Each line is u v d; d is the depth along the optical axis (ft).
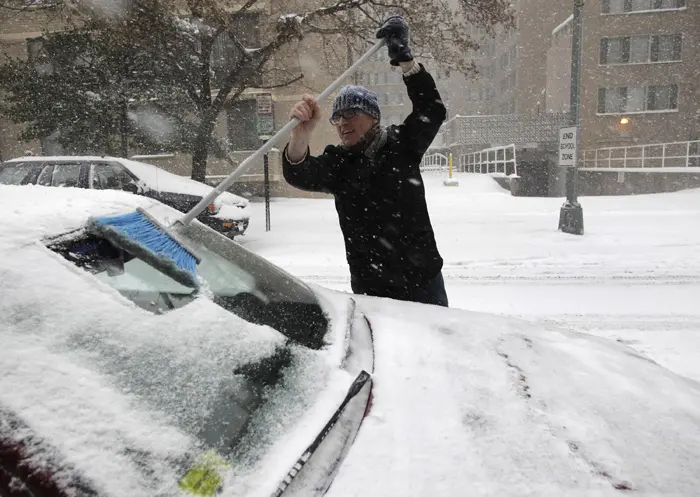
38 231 4.51
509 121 97.45
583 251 24.99
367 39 39.99
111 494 3.02
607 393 4.98
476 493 3.61
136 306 4.30
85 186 25.04
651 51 87.04
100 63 44.39
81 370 3.57
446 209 42.50
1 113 48.08
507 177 72.08
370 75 173.06
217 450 3.62
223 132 55.57
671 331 14.61
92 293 4.12
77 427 3.25
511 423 4.37
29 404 3.24
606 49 88.22
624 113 88.48
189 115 53.11
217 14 34.99
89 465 3.10
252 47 52.13
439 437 4.16
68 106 44.57
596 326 15.14
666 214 35.83
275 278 6.75
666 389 5.22
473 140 97.91
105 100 44.52
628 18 86.53
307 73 54.49
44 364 3.47
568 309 16.74
